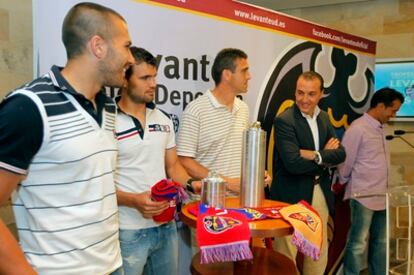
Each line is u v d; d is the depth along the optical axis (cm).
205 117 213
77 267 117
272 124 280
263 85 272
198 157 217
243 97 261
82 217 116
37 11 174
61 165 111
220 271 162
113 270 130
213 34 237
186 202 205
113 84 126
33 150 105
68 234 114
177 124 225
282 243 240
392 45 395
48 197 111
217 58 218
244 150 163
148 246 176
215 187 155
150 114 180
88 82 120
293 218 146
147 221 176
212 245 134
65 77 118
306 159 239
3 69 222
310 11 436
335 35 321
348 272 308
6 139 99
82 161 114
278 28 276
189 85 228
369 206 293
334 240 322
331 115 327
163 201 161
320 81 252
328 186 266
